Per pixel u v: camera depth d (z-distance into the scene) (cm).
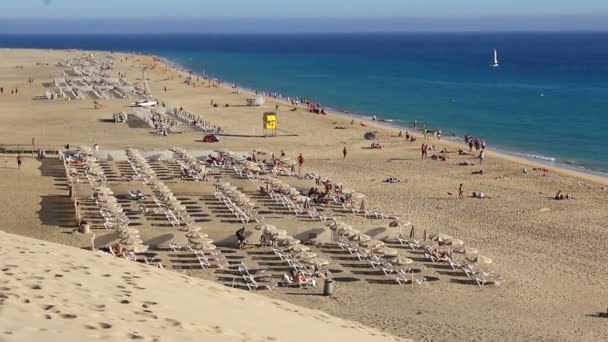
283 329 1711
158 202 4362
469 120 9600
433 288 3231
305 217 4300
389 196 5122
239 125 8394
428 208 4797
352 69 19988
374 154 6769
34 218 4084
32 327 1274
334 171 5969
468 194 5228
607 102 11631
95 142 7012
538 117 9869
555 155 7119
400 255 3625
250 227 3766
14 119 8444
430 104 11481
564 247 3966
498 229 4312
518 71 19250
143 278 1922
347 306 2970
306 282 3180
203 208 4422
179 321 1502
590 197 5200
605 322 2925
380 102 11762
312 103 10900
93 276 1803
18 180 5066
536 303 3114
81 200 4438
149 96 10850
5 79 13438
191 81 14100
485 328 2791
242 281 3195
